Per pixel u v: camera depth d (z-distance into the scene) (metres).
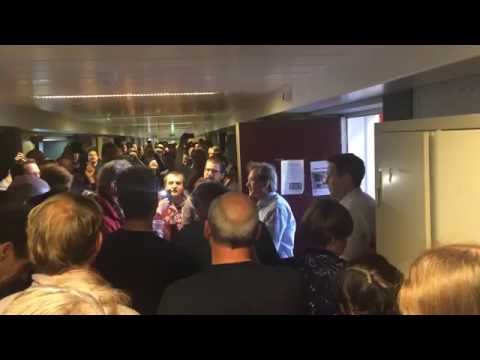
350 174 2.86
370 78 2.35
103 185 3.09
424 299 0.93
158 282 2.07
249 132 5.02
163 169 7.83
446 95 2.28
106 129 12.93
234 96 5.15
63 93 4.34
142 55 2.38
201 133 17.78
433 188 1.66
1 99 4.97
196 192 2.88
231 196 1.79
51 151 9.27
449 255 0.95
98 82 3.52
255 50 2.31
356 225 2.79
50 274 1.44
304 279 1.78
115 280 2.03
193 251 2.53
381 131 2.17
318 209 1.97
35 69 2.77
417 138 1.76
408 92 2.68
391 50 2.09
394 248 2.01
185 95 4.87
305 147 5.02
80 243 1.47
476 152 1.44
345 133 5.02
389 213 2.07
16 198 2.73
